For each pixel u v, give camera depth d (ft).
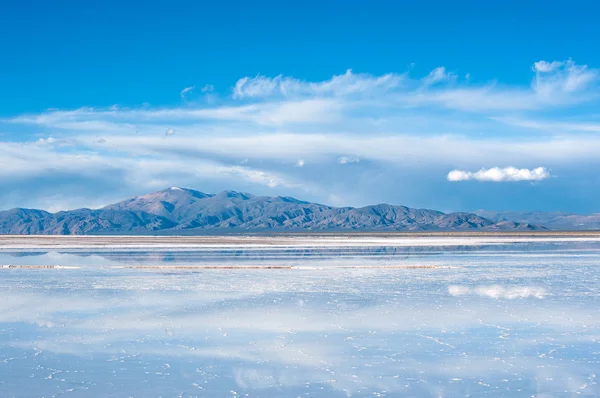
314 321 60.18
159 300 75.20
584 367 43.19
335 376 41.11
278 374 41.65
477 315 63.26
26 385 39.06
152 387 38.65
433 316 62.69
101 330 56.29
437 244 260.62
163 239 369.50
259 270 117.70
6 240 351.46
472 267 123.13
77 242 303.27
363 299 75.15
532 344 50.19
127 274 110.93
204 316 63.26
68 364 44.24
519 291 82.94
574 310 66.39
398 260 146.72
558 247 222.48
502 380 40.11
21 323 59.98
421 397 36.78
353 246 238.07
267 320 60.85
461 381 39.91
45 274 112.16
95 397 36.68
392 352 47.62
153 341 51.65
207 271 116.06
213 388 38.45
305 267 123.54
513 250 198.29
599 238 366.22
